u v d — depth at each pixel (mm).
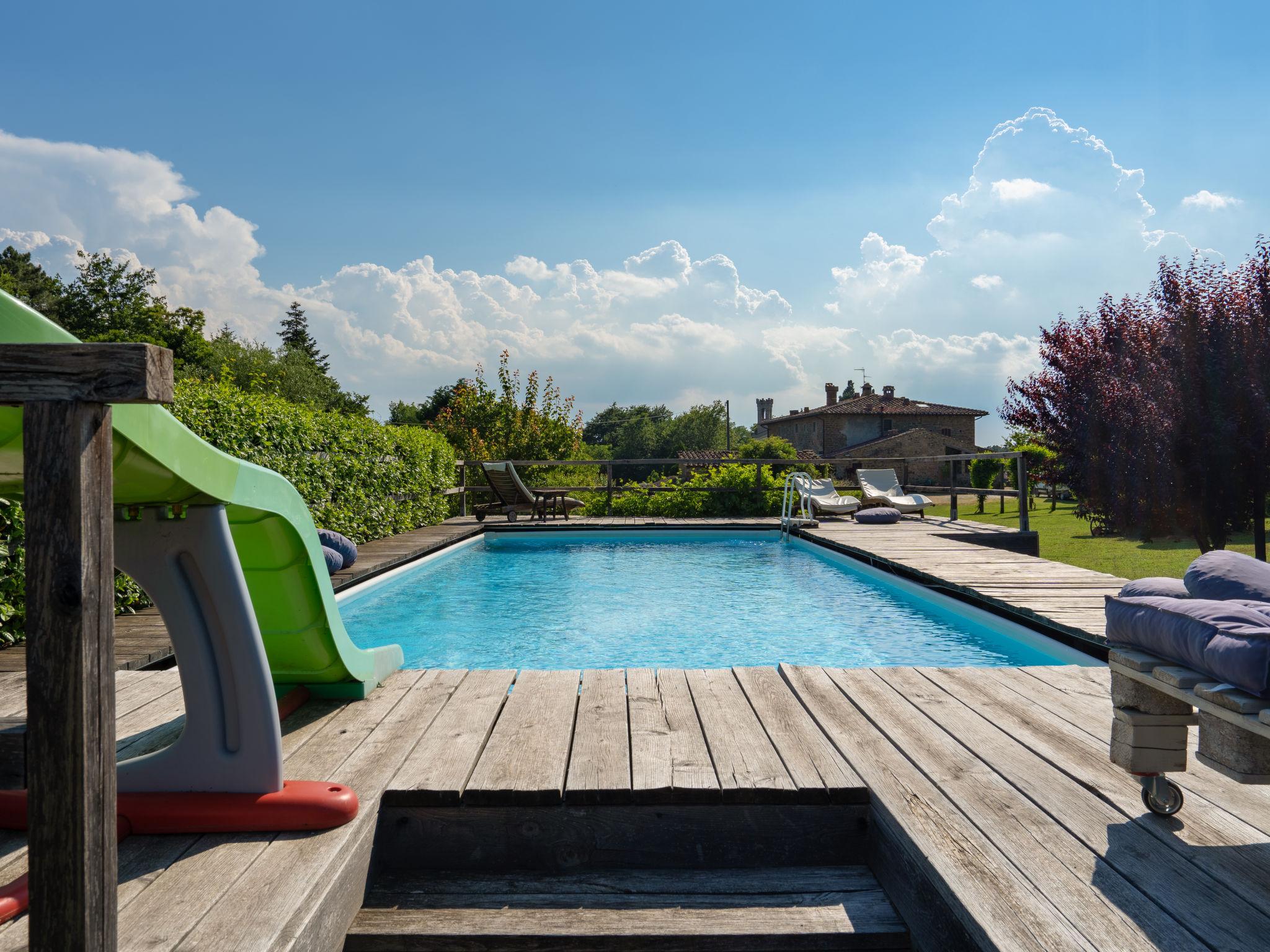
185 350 35750
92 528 1166
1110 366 9914
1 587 3986
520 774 2291
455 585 7629
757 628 5797
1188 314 8336
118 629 4430
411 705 2996
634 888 2074
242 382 35781
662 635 5586
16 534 4102
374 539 9242
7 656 3863
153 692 3191
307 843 1915
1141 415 8461
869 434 38844
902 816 2002
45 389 1152
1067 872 1734
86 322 34625
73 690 1135
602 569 8578
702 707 2982
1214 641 1673
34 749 1130
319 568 2561
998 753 2457
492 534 11094
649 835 2186
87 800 1140
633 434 67312
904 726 2725
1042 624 4602
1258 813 2035
